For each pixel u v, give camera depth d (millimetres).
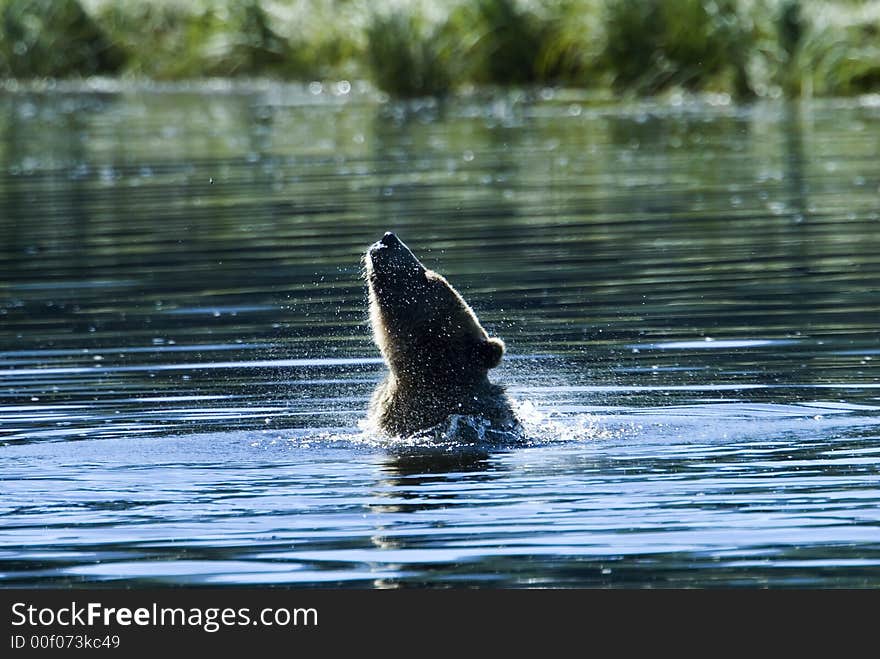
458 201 80125
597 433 38406
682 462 35250
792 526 30406
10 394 45156
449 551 29672
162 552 30203
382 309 39906
